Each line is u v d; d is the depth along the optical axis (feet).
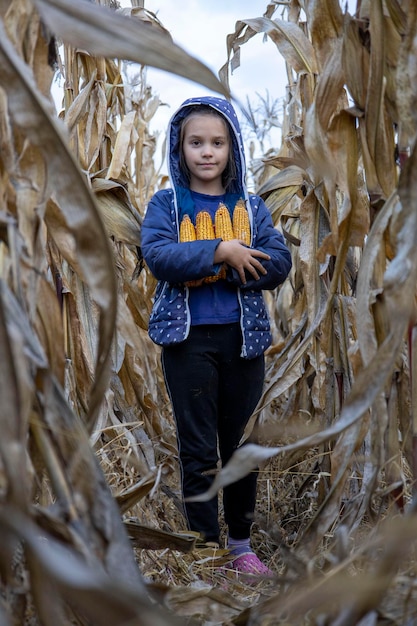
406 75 4.02
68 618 3.33
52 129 3.05
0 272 3.39
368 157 4.40
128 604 2.34
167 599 3.82
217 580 5.60
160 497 7.52
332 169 4.68
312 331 6.72
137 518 6.04
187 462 6.70
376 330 4.29
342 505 6.63
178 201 7.13
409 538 2.67
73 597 2.42
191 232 6.95
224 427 7.06
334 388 7.11
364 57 4.42
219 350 6.76
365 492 4.45
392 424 4.74
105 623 2.46
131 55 3.15
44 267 4.17
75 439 3.21
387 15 4.22
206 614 3.81
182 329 6.66
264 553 7.14
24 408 2.82
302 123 6.81
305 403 8.25
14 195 3.64
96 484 3.23
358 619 2.97
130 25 3.15
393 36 4.23
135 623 2.35
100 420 6.88
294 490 7.93
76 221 3.12
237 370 6.83
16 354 2.83
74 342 6.68
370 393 3.55
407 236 3.60
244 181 7.23
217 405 6.97
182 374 6.72
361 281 4.12
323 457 7.27
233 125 7.11
